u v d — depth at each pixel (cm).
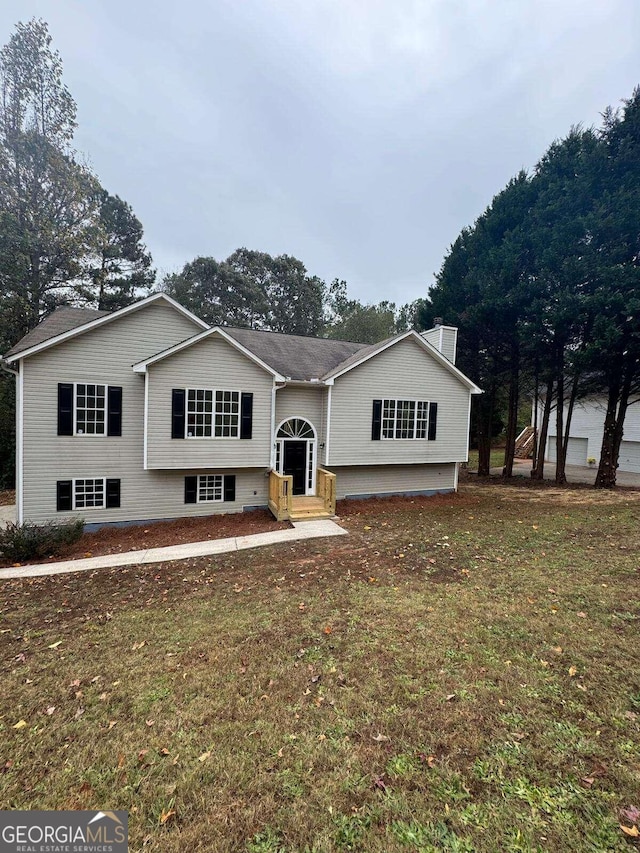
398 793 262
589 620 498
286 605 585
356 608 561
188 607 602
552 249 1600
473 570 700
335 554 838
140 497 1202
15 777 293
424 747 302
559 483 1858
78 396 1135
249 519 1231
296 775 281
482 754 292
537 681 379
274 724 337
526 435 3422
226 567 796
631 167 1533
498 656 425
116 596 667
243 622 536
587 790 257
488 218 1989
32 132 1916
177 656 458
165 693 388
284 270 4122
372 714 343
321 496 1355
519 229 1795
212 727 338
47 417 1100
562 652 428
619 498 1420
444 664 414
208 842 235
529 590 598
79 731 340
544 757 286
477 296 1970
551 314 1570
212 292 3666
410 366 1467
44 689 404
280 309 4041
